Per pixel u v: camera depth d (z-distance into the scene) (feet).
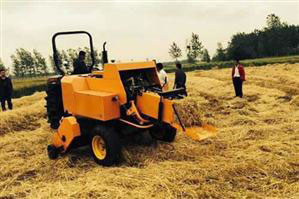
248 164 19.01
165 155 21.57
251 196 15.62
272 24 257.34
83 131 21.72
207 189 16.38
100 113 20.30
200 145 23.38
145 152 22.15
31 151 24.08
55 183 18.15
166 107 20.08
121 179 17.67
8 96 40.91
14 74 217.97
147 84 22.79
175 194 15.94
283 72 73.20
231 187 16.66
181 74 36.99
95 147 21.24
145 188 16.60
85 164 20.98
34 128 30.86
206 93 41.42
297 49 238.27
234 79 43.34
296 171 18.10
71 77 23.58
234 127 27.94
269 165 18.83
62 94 23.89
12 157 22.97
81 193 16.39
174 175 17.98
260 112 34.22
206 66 145.18
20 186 18.25
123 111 20.97
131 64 21.39
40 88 100.27
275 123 29.09
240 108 36.04
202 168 18.86
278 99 40.70
